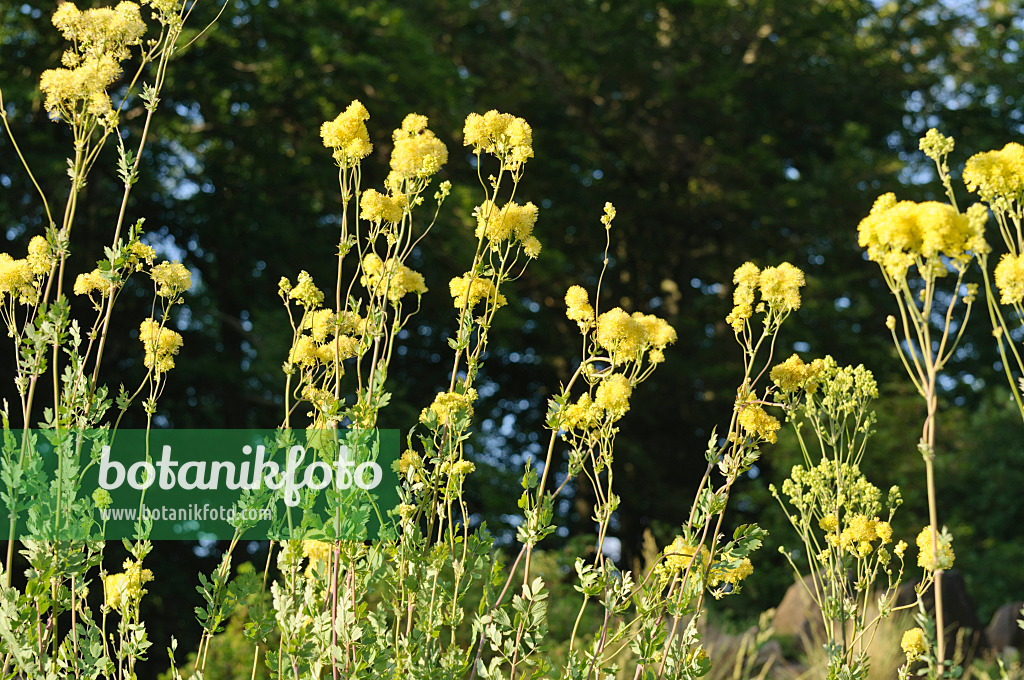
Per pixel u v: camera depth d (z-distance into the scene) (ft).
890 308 47.26
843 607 7.47
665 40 50.80
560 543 43.14
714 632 20.83
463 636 12.87
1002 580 38.70
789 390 6.42
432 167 6.87
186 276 7.14
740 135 48.98
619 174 50.55
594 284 52.06
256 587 6.51
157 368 7.04
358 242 7.01
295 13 34.22
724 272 50.19
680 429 52.11
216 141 36.50
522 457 51.52
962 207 45.34
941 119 50.96
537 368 52.90
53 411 6.33
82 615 6.55
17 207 29.58
